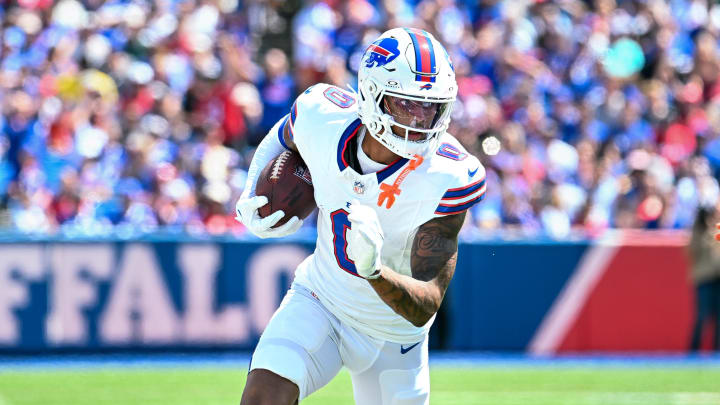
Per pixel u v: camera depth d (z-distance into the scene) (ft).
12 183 107.24
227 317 94.63
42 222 100.17
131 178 103.65
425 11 129.80
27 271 91.45
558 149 117.80
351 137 39.50
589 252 99.86
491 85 126.93
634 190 112.37
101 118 109.29
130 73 115.55
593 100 128.98
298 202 41.37
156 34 120.26
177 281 93.81
